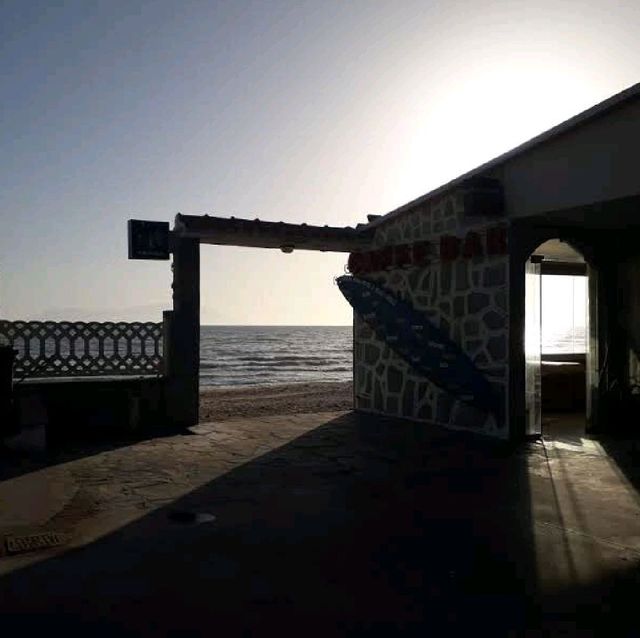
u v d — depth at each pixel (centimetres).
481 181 952
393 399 1220
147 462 832
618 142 780
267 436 1015
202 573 465
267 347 8500
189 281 1140
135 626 384
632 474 761
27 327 1065
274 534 550
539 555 503
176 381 1123
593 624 390
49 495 668
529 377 977
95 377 1104
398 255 1172
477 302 1015
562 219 936
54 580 450
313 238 1202
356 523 581
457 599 424
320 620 394
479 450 897
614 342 1056
